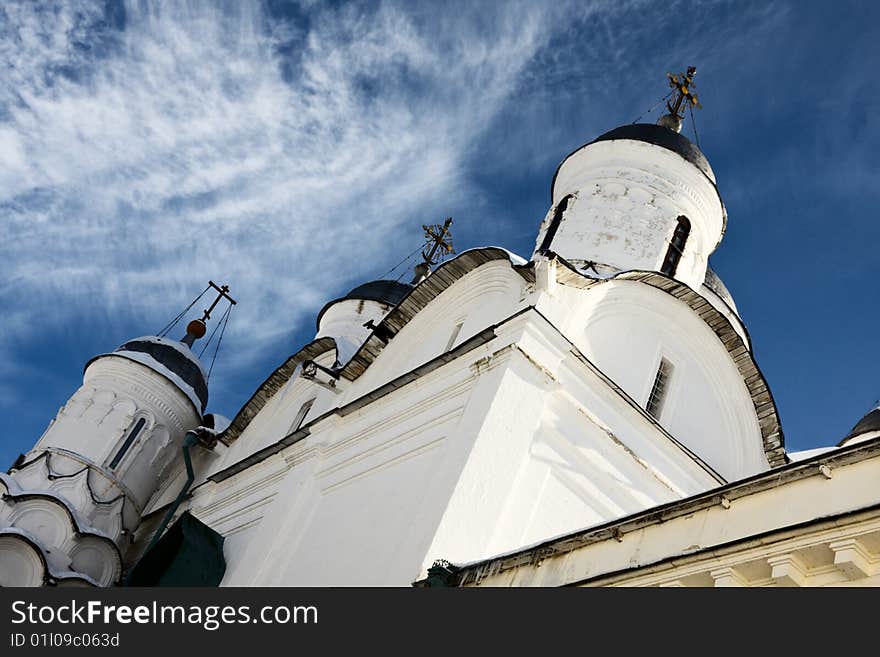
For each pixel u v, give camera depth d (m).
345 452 15.73
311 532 15.07
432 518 11.83
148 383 23.48
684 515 8.20
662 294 15.52
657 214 18.05
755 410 15.74
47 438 22.64
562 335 13.66
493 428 12.57
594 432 13.66
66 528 20.05
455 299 16.42
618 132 19.25
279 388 21.14
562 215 18.59
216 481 19.58
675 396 15.37
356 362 17.70
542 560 9.39
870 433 20.83
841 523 6.63
